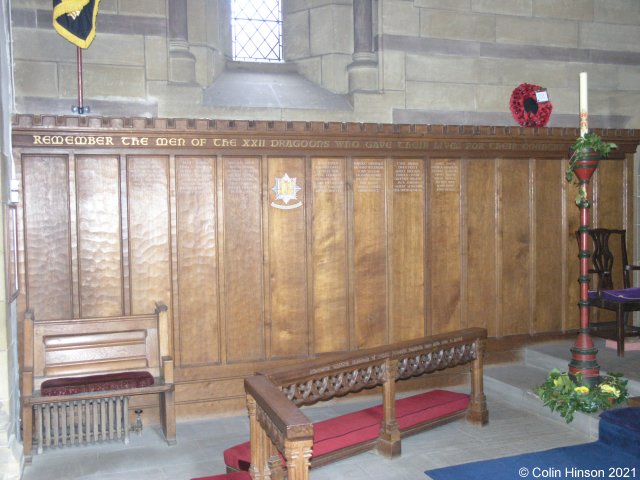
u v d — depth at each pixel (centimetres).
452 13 746
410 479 438
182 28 666
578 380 536
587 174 538
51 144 548
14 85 608
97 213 568
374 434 476
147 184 580
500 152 692
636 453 461
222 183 597
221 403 600
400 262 659
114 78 640
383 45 722
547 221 717
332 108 712
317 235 630
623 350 648
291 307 623
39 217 552
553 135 700
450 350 520
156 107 653
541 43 780
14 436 460
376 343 652
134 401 570
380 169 648
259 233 612
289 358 623
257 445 377
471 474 439
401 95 730
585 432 516
